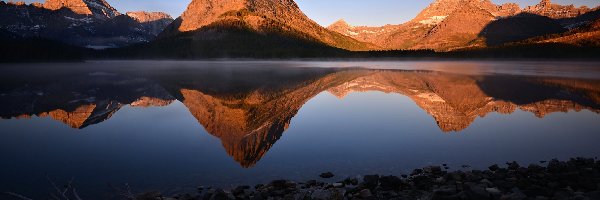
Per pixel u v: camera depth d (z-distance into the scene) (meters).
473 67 132.38
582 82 66.81
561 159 18.23
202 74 104.06
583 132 24.70
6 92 58.69
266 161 18.83
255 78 86.31
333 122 30.48
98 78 90.19
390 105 40.91
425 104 41.59
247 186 14.69
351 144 22.12
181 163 18.75
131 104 45.06
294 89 61.09
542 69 111.56
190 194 14.47
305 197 12.91
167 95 55.03
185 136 25.58
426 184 13.84
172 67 154.50
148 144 23.12
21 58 184.25
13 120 33.03
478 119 30.89
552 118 30.84
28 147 22.52
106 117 34.50
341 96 50.53
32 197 14.35
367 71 112.06
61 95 55.00
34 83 75.00
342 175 16.19
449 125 28.25
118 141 24.03
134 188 15.25
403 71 110.75
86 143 23.56
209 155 20.30
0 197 14.27
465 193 12.16
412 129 26.81
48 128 28.94
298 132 26.41
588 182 13.10
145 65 178.12
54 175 17.03
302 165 17.89
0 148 22.28
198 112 38.16
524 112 34.66
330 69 126.50
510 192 12.84
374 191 13.42
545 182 13.37
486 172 15.27
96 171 17.59
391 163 17.95
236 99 49.72
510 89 56.84
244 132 26.92
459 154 19.45
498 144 21.55
